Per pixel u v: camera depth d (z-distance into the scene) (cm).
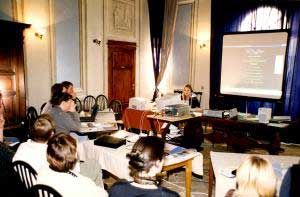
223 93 615
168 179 354
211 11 642
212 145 514
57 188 150
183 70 716
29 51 514
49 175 154
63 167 153
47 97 550
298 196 146
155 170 133
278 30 526
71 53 589
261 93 561
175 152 258
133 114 425
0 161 209
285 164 217
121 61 697
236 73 590
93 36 624
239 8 600
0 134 269
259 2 571
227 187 188
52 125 204
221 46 625
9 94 446
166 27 716
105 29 648
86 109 614
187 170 260
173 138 412
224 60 605
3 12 468
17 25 445
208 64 668
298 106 546
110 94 679
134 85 739
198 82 690
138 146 135
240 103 620
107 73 665
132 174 132
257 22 579
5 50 438
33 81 523
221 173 199
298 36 533
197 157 279
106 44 654
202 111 445
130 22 709
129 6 701
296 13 532
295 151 493
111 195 131
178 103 412
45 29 534
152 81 791
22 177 193
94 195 156
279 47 530
